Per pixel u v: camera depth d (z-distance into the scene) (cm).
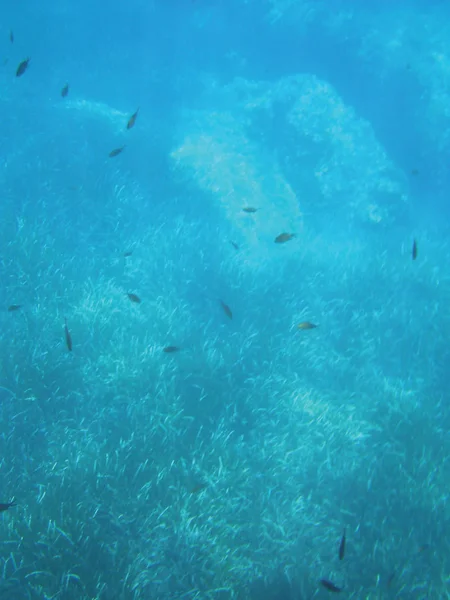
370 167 503
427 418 302
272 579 222
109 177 430
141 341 306
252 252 413
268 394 300
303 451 276
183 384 290
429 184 599
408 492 263
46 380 278
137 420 266
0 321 308
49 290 333
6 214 381
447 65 580
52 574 204
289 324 349
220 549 227
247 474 258
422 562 239
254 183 477
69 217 401
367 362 345
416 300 398
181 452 261
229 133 552
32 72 683
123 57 732
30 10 780
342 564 233
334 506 256
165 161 466
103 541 221
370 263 419
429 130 573
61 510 223
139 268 368
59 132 456
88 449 252
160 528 229
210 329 337
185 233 405
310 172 509
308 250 425
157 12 732
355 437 283
